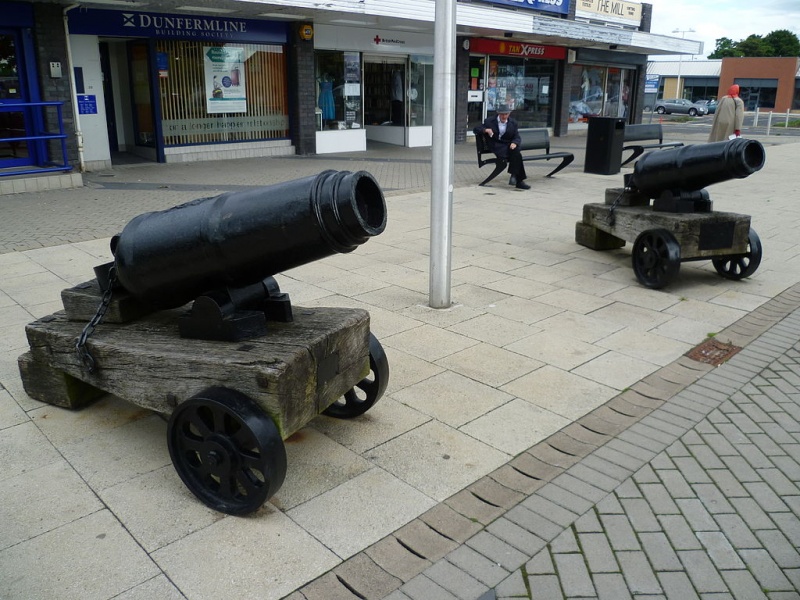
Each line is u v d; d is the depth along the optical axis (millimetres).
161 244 3061
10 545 2738
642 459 3465
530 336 5082
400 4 14578
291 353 2928
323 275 6617
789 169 15250
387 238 8172
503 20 18062
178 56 14227
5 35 11312
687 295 6125
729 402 4102
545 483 3238
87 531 2832
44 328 3641
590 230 7609
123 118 15344
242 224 2854
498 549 2773
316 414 3121
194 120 14836
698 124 36719
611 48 24734
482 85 21688
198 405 2875
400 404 3994
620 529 2922
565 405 4023
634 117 28250
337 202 2658
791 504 3121
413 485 3193
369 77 19562
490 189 11977
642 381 4367
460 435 3656
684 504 3105
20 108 11625
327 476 3252
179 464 3066
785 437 3713
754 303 5918
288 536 2818
